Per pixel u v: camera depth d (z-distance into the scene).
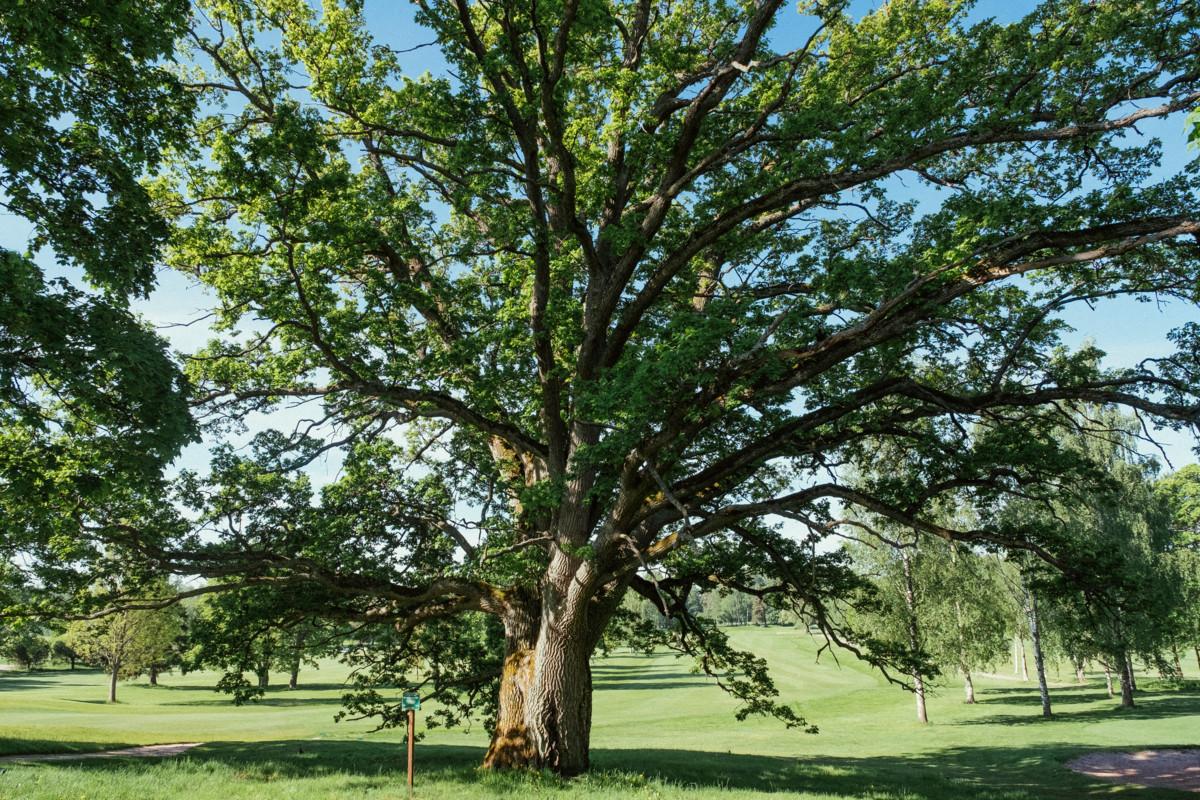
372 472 17.92
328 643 20.70
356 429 17.42
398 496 18.89
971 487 17.55
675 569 19.52
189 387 12.26
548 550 16.23
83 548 15.64
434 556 18.84
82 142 12.01
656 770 18.95
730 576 19.78
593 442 16.16
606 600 17.06
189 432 11.79
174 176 16.20
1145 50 11.66
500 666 20.97
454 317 16.25
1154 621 16.47
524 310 16.11
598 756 23.33
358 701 21.11
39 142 11.31
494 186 15.43
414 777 14.55
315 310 14.44
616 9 17.17
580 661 15.70
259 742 28.55
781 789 16.14
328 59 16.36
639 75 14.48
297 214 13.03
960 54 14.41
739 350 12.16
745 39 14.75
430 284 15.89
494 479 19.27
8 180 11.39
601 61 16.81
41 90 11.52
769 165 16.20
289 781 14.16
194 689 67.88
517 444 16.58
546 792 12.86
